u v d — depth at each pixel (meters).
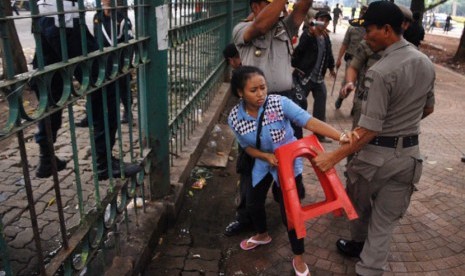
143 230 2.95
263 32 2.89
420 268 2.96
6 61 1.48
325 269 2.91
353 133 2.32
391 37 2.29
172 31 3.65
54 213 3.19
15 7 1.68
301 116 2.51
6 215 3.13
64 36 1.78
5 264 1.63
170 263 2.92
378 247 2.58
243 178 3.11
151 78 3.04
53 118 2.81
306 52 4.96
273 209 3.65
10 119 1.51
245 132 2.60
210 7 5.61
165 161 3.29
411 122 2.39
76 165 2.03
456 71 13.22
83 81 2.02
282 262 2.96
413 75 2.26
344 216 3.56
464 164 4.92
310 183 4.20
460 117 7.11
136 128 5.14
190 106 4.66
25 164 1.62
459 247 3.20
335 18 25.58
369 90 2.28
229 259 3.00
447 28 34.22
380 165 2.44
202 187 4.04
